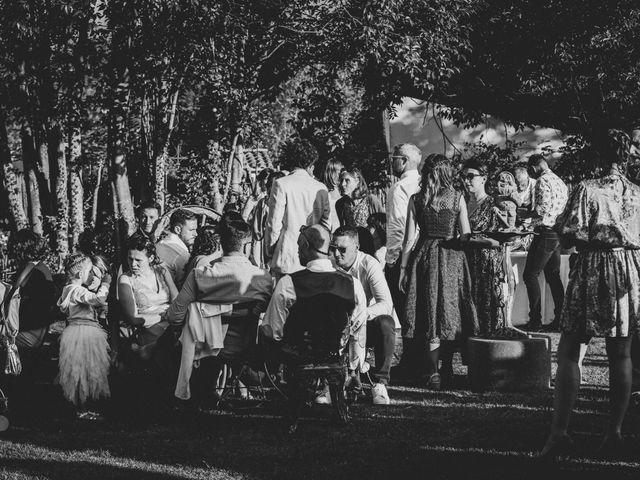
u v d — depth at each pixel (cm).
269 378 609
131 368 651
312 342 565
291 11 1285
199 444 535
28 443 542
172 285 676
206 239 692
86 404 620
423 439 535
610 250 484
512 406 632
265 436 553
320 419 598
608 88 1517
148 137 1380
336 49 1277
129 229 1331
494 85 1534
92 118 1470
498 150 1695
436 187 708
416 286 712
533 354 692
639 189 494
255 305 604
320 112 1488
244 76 1280
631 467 464
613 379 491
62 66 1205
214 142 1612
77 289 619
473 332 707
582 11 1435
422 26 1281
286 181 721
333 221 782
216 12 1113
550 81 1523
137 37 1129
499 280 746
